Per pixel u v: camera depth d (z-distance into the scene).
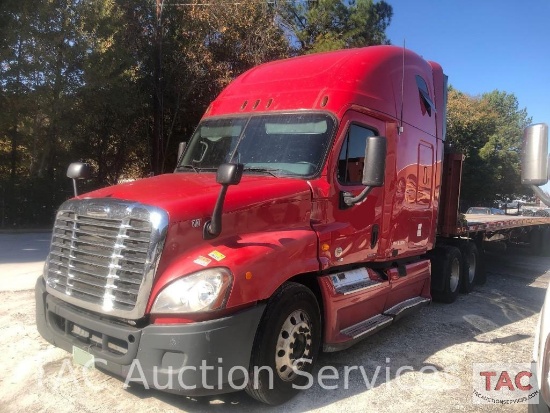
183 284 3.79
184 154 6.05
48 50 18.64
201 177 5.09
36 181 20.53
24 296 7.70
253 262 4.02
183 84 21.94
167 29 22.02
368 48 6.27
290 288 4.37
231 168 3.90
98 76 19.11
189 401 4.44
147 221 3.90
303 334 4.57
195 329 3.70
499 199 50.41
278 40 23.53
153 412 4.22
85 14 18.78
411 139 6.70
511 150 50.50
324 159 5.09
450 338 6.64
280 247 4.31
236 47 22.91
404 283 6.61
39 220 20.80
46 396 4.44
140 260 3.87
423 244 7.29
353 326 5.46
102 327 3.99
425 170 7.22
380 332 6.80
